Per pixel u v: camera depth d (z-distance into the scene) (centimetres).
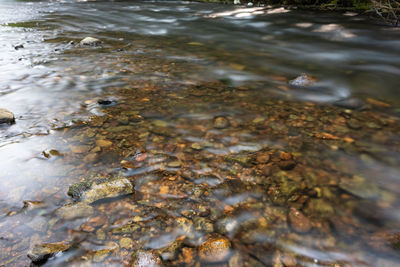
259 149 255
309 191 202
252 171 225
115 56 564
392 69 463
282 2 1097
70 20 1042
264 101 357
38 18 1093
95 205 190
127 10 1236
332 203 191
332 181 212
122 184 207
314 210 185
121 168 229
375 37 624
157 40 722
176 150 255
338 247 159
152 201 196
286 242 163
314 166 229
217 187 209
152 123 302
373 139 268
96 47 644
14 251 156
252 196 199
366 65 488
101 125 299
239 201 195
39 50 616
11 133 280
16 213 182
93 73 461
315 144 261
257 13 991
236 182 214
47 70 476
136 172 225
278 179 215
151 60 537
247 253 157
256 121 305
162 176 221
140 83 418
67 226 173
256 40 688
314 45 616
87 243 163
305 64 510
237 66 502
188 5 1310
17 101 355
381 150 250
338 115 318
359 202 191
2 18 1093
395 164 230
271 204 192
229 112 326
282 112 326
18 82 420
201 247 160
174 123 302
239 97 369
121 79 434
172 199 198
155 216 183
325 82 421
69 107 340
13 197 195
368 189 203
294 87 405
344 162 234
